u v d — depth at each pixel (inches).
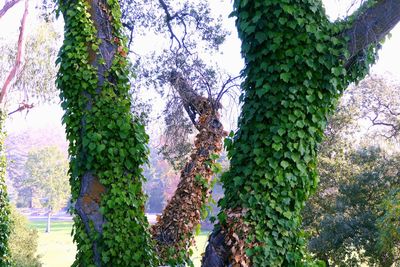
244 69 225.9
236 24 227.9
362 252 650.2
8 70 621.6
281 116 214.7
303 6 216.4
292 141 215.3
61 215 2203.5
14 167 1683.1
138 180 260.5
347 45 221.3
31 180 1648.6
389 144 761.0
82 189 252.1
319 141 223.5
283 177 215.8
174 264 333.7
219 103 354.6
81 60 251.6
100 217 248.4
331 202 674.8
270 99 215.9
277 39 213.5
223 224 224.1
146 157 265.3
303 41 215.6
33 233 760.3
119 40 264.4
